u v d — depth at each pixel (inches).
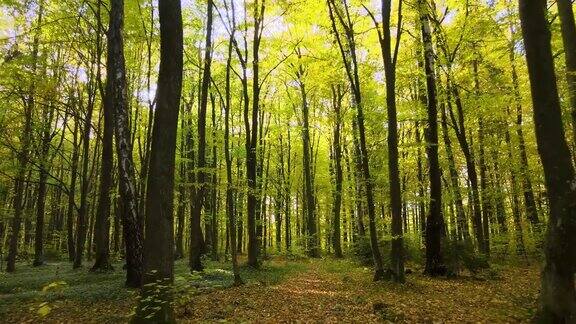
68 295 455.8
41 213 957.8
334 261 984.9
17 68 703.1
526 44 277.1
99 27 721.6
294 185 1684.3
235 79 1101.1
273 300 448.5
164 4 311.9
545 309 265.9
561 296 259.9
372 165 965.8
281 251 1299.2
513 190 787.4
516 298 404.8
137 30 737.6
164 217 298.4
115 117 545.3
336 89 1216.2
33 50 749.3
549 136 269.0
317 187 1600.6
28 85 738.8
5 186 1258.6
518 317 314.0
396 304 402.9
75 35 797.2
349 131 1044.5
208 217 1110.4
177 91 311.4
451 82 694.5
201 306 401.7
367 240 871.1
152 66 934.4
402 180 1021.2
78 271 718.5
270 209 1724.9
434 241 616.4
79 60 895.1
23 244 1528.1
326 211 1673.2
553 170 267.4
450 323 318.0
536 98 273.7
